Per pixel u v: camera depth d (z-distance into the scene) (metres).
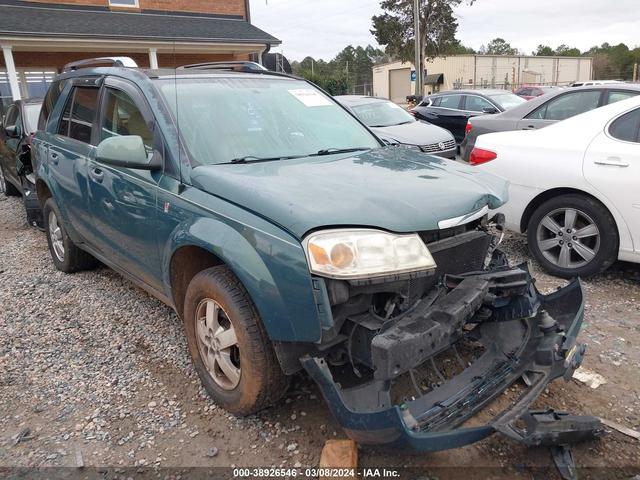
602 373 3.38
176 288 3.34
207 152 3.22
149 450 2.81
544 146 4.93
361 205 2.53
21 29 13.55
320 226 2.39
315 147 3.60
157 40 15.31
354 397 2.42
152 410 3.14
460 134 13.81
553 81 51.66
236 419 3.03
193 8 18.53
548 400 3.11
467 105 13.83
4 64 15.36
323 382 2.38
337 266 2.32
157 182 3.24
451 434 2.29
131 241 3.65
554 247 4.92
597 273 4.77
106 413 3.12
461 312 2.46
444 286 2.72
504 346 3.00
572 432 2.51
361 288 2.43
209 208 2.84
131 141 3.23
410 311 2.53
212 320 2.97
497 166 5.22
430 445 2.23
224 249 2.66
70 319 4.35
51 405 3.21
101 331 4.13
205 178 2.96
